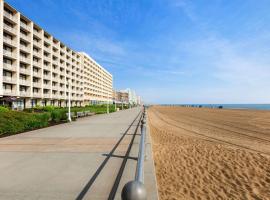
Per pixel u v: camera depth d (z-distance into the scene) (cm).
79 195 386
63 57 6838
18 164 578
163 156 922
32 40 5028
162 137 1479
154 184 408
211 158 884
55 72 6231
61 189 412
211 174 706
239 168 759
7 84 4381
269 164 799
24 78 4938
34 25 5200
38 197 378
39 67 5378
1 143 883
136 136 1069
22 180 459
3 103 4181
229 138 1485
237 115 4134
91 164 577
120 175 489
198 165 796
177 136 1528
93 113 3409
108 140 952
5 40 4169
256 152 1048
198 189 587
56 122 1856
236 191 578
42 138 1009
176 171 732
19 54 4600
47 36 5909
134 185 173
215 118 3403
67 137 1040
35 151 734
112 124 1706
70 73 7475
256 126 2261
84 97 9419
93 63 10969
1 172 512
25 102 5003
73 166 559
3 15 4109
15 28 4503
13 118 1244
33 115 1446
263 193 568
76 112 2511
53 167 551
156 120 2939
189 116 3919
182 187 598
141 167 285
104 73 13662
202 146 1118
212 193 563
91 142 905
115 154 689
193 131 1847
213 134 1675
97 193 393
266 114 4391
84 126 1555
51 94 5981
